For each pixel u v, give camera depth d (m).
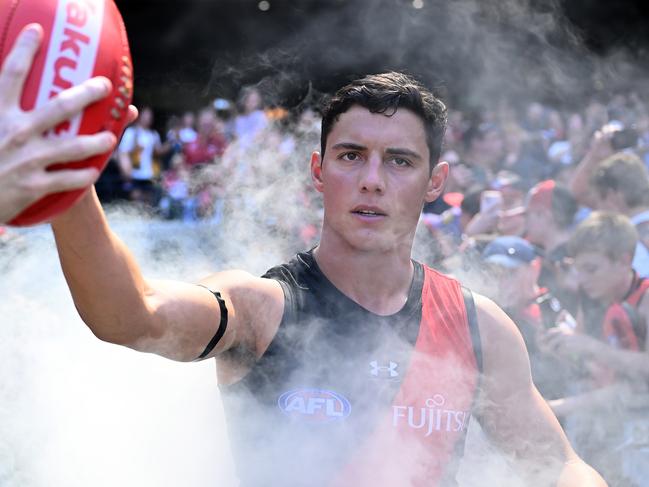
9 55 0.91
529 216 3.40
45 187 0.91
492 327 1.53
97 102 0.97
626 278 2.74
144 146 8.29
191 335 1.27
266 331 1.41
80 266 1.11
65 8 0.98
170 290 1.25
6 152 0.89
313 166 1.58
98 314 1.15
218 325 1.31
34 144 0.90
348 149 1.43
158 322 1.21
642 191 3.35
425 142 1.45
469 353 1.50
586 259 2.74
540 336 2.80
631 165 3.37
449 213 4.18
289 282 1.47
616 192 3.37
